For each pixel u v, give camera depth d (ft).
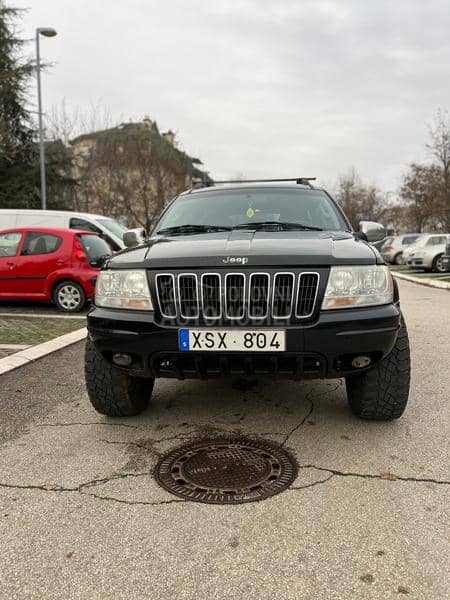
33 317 28.73
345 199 184.24
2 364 17.56
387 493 8.87
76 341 21.91
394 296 10.61
